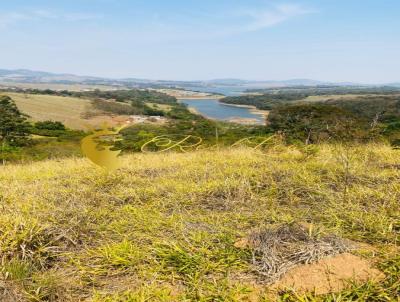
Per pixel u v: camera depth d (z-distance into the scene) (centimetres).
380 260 265
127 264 268
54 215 344
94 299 232
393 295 225
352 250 277
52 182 496
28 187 469
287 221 329
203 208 383
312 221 332
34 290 238
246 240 298
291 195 412
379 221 326
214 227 324
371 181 462
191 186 446
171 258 272
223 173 512
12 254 273
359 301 219
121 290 244
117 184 473
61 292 239
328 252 271
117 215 358
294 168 524
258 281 247
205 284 244
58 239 303
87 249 291
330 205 376
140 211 368
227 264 263
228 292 235
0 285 236
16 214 328
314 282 242
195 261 266
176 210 376
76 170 593
